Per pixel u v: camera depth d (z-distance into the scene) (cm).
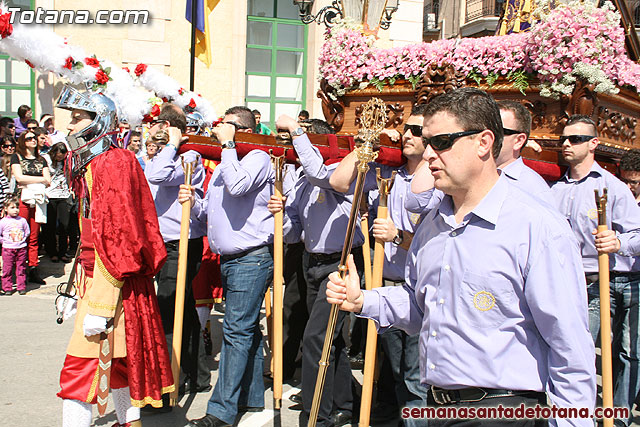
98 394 321
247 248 412
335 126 547
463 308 219
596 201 375
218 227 419
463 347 219
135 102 388
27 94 1112
